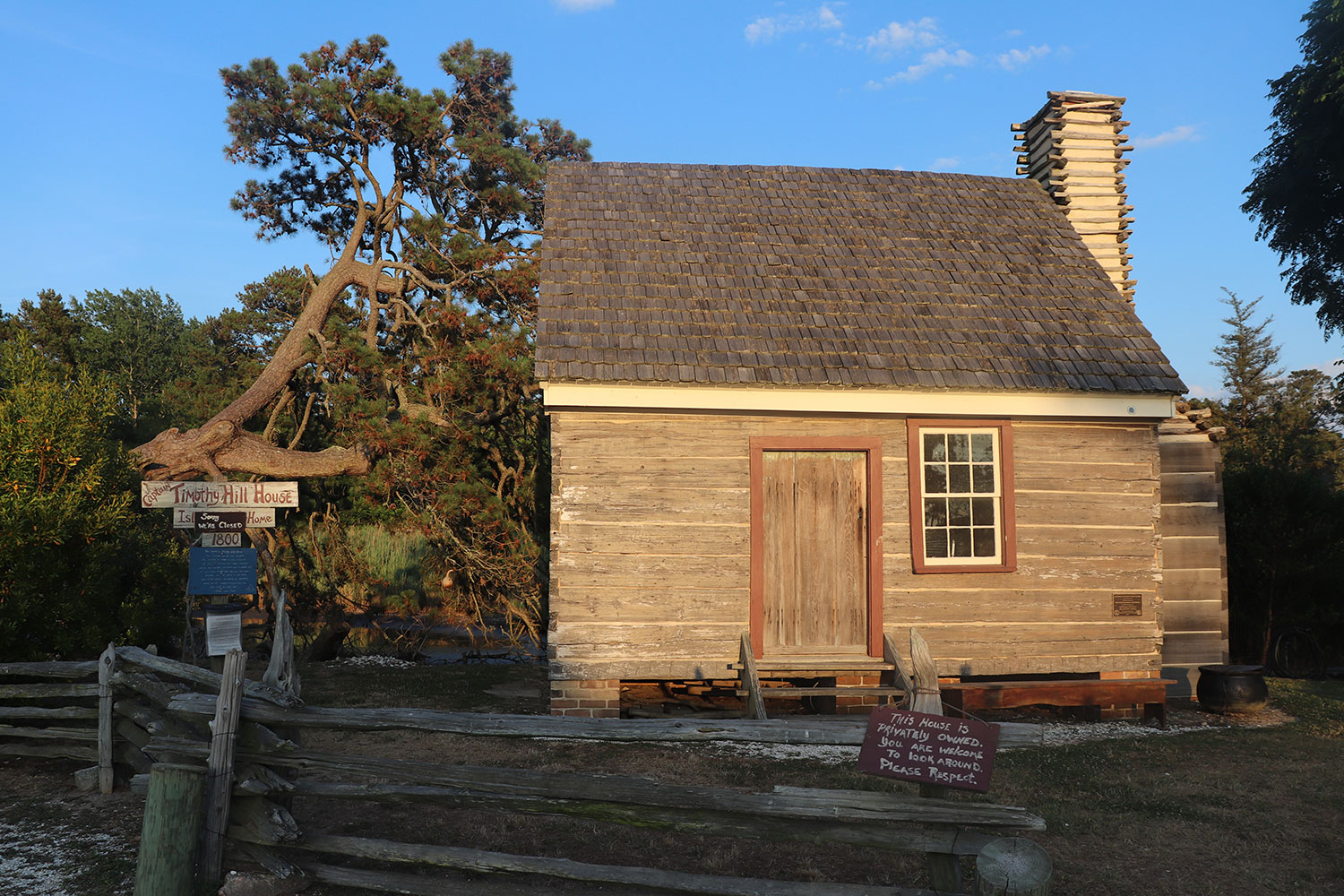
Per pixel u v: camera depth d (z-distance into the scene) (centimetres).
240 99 2059
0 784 711
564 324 975
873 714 435
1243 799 684
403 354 1988
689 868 535
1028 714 1053
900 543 984
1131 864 557
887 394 966
